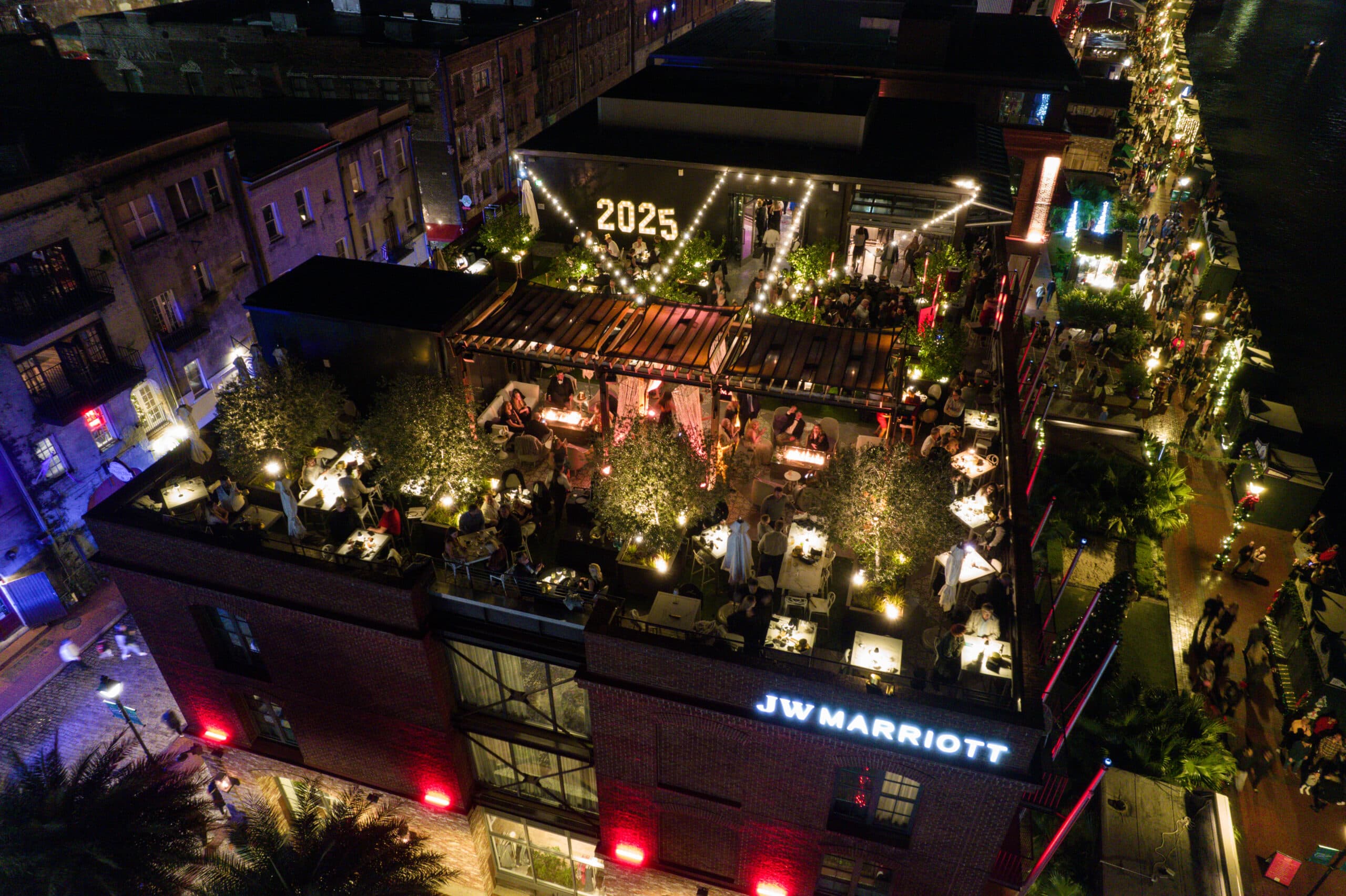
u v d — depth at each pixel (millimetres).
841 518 17703
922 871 17344
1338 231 94438
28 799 18406
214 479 22125
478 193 56375
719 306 23500
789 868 18688
